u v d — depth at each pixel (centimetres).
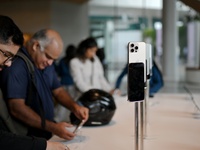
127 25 906
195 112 193
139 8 890
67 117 242
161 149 119
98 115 157
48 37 159
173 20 588
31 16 767
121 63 895
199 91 318
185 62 855
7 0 755
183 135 140
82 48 280
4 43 105
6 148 103
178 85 446
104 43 920
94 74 286
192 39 844
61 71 383
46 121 147
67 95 185
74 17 820
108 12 918
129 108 211
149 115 177
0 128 137
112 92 279
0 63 110
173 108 208
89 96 164
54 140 136
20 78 149
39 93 159
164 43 598
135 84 94
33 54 162
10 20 107
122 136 141
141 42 93
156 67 267
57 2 772
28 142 105
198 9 190
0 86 148
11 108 148
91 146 125
